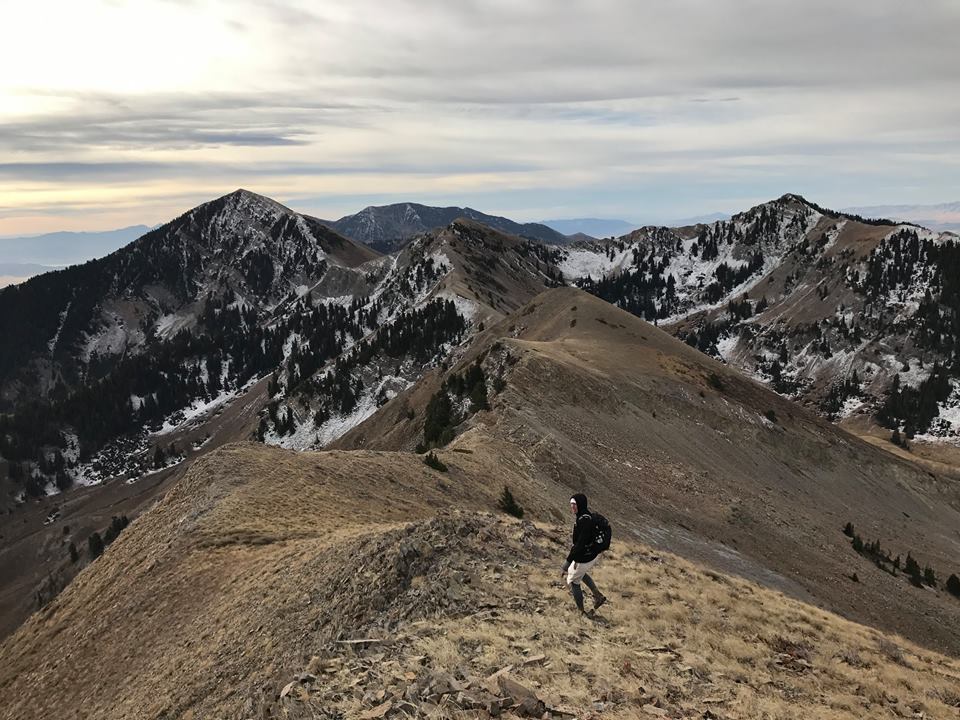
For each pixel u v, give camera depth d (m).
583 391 82.56
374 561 19.88
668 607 18.22
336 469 43.03
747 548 61.69
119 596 32.38
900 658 18.89
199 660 21.56
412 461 48.47
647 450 77.38
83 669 27.97
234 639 21.52
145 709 20.53
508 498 46.41
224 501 36.78
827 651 17.69
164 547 34.34
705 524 63.44
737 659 15.86
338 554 23.06
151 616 28.73
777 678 15.21
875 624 54.69
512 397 75.50
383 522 35.88
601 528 16.55
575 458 64.44
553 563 20.53
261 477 40.00
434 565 18.89
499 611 16.36
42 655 31.73
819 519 82.38
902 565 77.25
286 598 22.27
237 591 26.36
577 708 11.65
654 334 128.62
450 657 13.20
